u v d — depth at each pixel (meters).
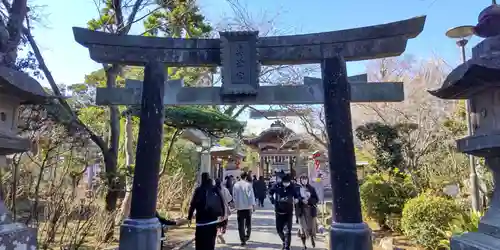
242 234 8.08
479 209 6.25
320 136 16.44
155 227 4.24
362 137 9.19
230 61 4.64
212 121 8.00
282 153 27.41
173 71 11.19
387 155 8.88
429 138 9.87
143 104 4.57
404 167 8.94
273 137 27.47
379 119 11.77
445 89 2.72
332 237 4.07
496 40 2.41
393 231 8.41
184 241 8.24
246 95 4.67
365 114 12.69
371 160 10.48
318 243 8.27
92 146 10.42
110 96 4.84
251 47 4.66
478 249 2.30
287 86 4.70
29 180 8.12
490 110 2.51
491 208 2.56
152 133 4.47
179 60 4.73
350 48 4.56
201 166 14.68
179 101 4.75
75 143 7.14
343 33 4.59
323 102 4.60
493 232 2.36
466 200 7.49
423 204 6.62
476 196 6.29
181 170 14.02
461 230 5.25
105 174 7.46
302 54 4.64
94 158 10.61
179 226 10.23
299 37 4.67
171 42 4.75
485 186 7.30
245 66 4.63
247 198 8.21
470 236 2.56
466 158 9.30
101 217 6.92
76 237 6.34
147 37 4.72
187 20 10.15
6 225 2.55
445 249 6.01
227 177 14.93
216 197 6.08
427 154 9.78
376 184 8.92
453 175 9.34
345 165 4.24
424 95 11.66
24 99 2.88
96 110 10.11
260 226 11.11
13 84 2.52
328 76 4.53
